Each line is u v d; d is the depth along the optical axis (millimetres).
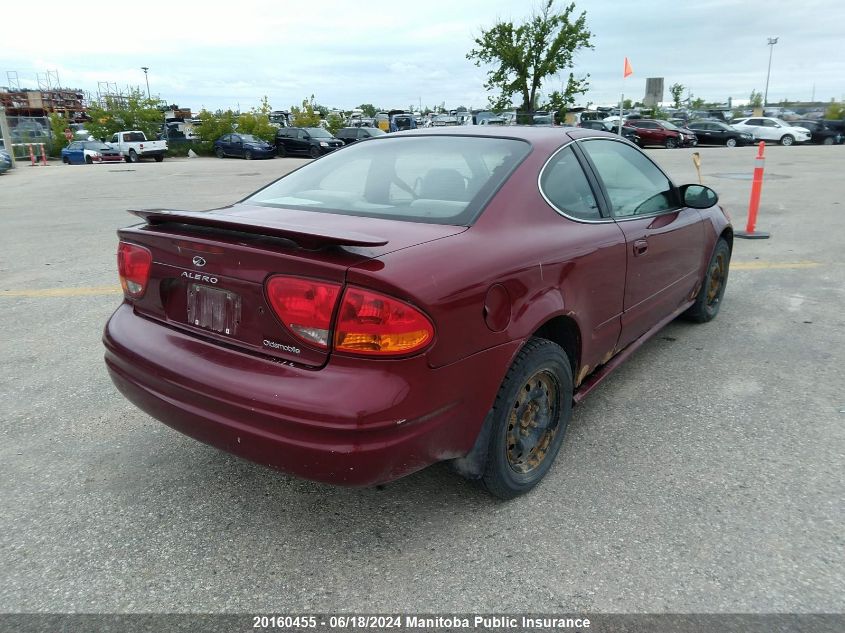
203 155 42531
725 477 2943
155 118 44375
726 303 5664
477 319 2303
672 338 4781
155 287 2664
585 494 2828
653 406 3672
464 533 2580
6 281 6602
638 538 2529
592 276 2979
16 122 40344
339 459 2059
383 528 2621
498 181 2775
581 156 3291
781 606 2180
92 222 10734
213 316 2441
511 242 2564
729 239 5098
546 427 2873
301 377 2146
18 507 2766
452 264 2264
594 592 2258
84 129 45031
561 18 41875
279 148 34625
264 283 2227
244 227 2211
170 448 3264
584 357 3074
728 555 2426
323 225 2572
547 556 2441
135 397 2611
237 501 2814
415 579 2338
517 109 44688
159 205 12742
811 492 2814
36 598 2252
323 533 2598
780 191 13109
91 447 3270
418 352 2107
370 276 2047
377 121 44594
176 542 2549
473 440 2438
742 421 3479
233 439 2246
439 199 2736
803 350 4508
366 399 2049
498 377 2430
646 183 3875
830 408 3621
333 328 2096
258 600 2248
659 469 3020
